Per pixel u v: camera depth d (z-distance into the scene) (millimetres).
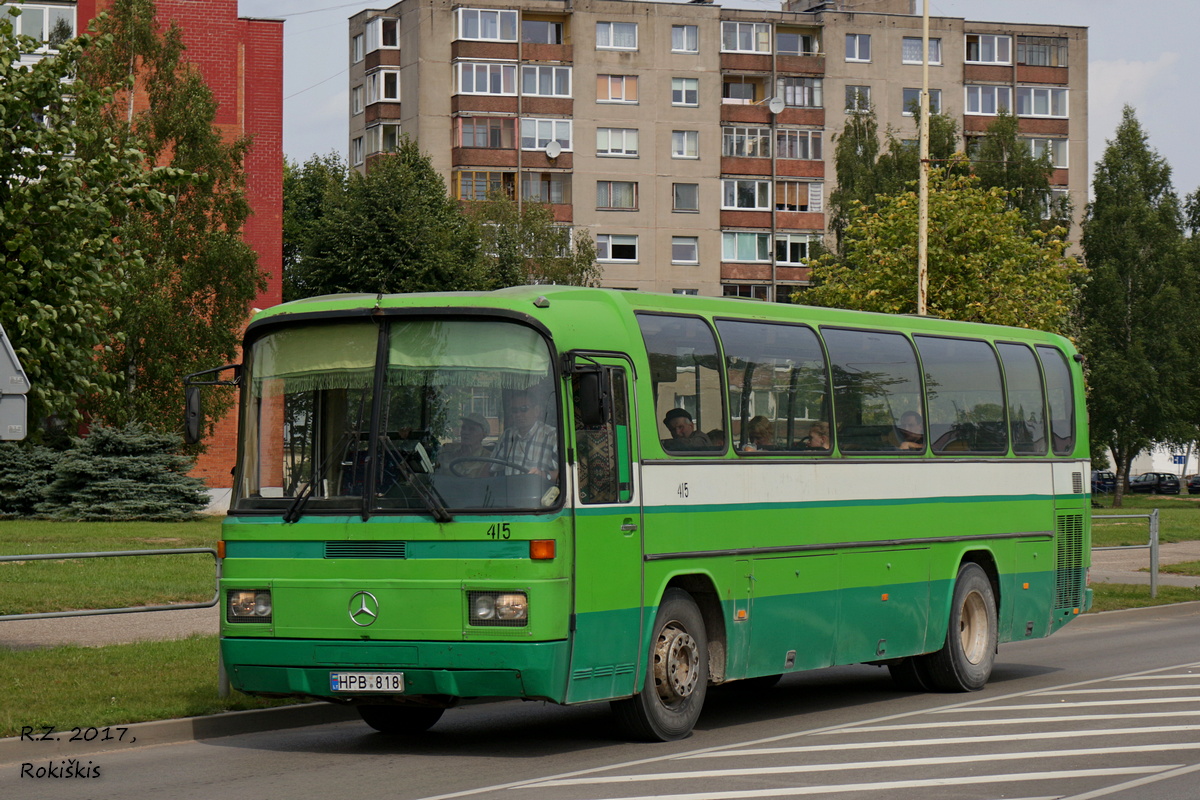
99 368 17203
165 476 45719
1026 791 9766
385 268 60625
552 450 11031
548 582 10766
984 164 75938
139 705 12883
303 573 11242
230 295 49531
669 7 88188
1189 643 20531
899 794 9625
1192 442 92562
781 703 15000
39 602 20922
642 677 11805
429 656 10844
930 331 16281
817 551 13977
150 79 50344
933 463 15820
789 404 13922
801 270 90250
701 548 12492
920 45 93438
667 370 12445
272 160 60281
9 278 15898
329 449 11383
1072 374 18797
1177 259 81250
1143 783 10078
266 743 12195
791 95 90875
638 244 87562
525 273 77312
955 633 15883
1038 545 17578
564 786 9914
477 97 84938
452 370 11234
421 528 10922
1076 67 96375
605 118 87000
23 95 16500
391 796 9602
